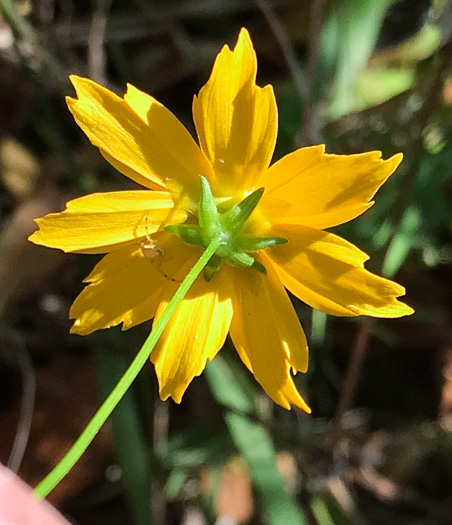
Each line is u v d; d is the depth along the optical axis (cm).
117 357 17
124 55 19
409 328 19
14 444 18
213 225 10
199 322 10
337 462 18
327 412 19
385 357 19
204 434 18
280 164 10
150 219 10
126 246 10
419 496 19
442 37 14
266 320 10
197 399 18
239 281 10
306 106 16
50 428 18
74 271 18
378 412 19
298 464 18
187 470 18
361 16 17
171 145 10
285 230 10
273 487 15
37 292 18
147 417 17
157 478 17
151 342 9
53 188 18
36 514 11
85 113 10
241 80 10
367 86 19
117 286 10
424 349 19
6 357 18
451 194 18
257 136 10
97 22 16
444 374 19
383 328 19
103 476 19
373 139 17
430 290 19
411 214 16
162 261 10
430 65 16
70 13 18
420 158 14
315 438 18
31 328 18
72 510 19
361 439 19
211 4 18
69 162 17
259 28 19
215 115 10
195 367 10
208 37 20
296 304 16
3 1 15
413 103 17
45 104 17
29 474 18
